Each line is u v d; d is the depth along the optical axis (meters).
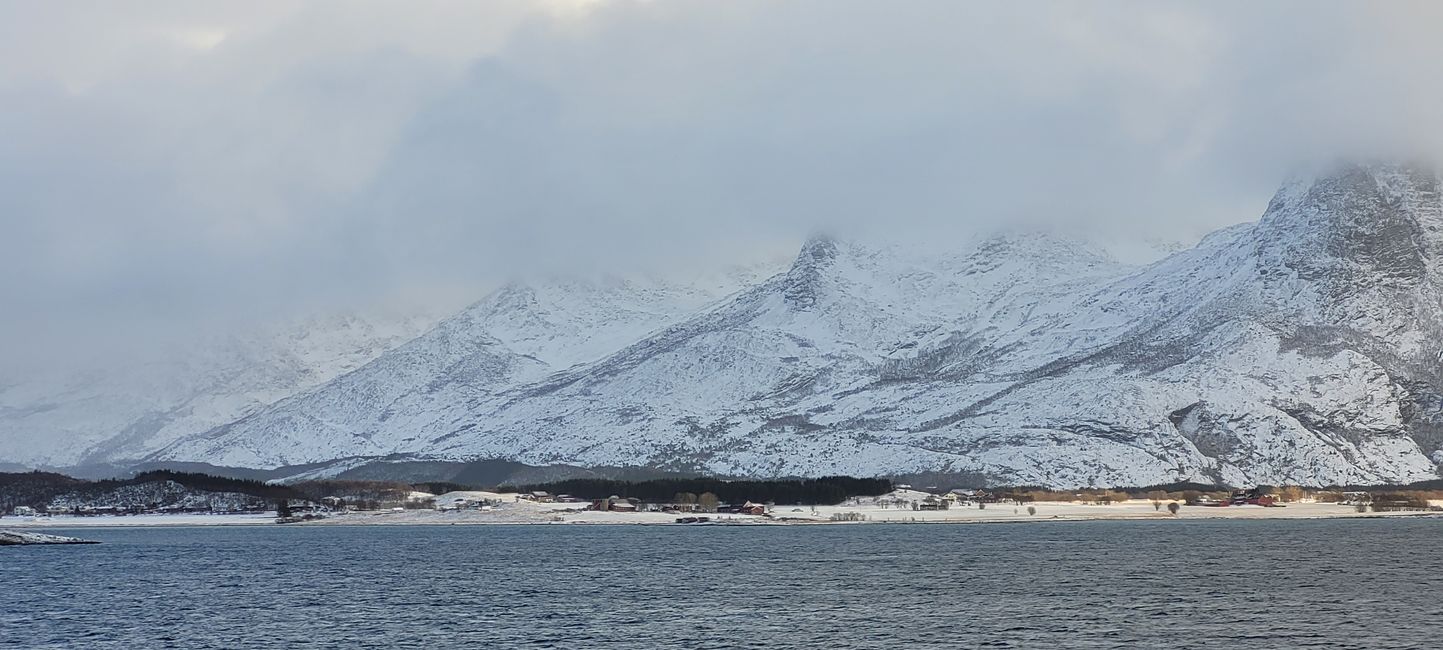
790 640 190.88
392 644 190.50
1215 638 189.88
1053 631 196.38
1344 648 181.75
